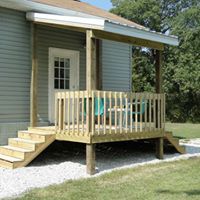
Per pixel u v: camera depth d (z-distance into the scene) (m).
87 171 8.34
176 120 29.59
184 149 11.60
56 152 11.08
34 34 10.55
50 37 11.36
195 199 6.17
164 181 7.52
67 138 9.00
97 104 8.83
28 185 7.22
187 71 28.44
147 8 33.69
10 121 10.16
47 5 10.66
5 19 10.09
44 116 11.22
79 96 8.78
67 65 11.96
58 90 11.66
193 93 28.81
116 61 13.80
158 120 10.41
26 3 10.12
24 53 10.52
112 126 10.00
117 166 9.38
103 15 13.59
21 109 10.44
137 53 33.53
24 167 8.80
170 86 30.81
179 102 29.44
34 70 10.53
